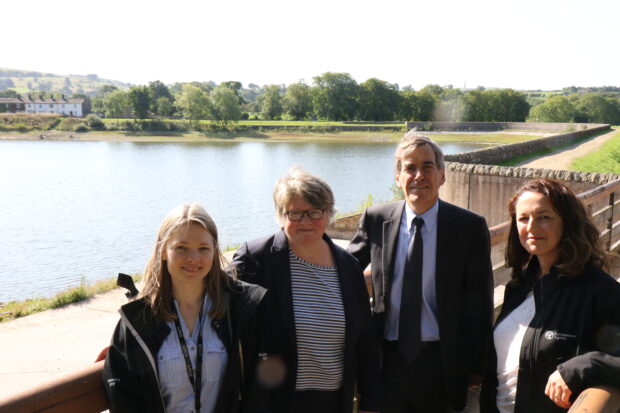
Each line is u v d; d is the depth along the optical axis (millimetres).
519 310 2635
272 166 58625
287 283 2395
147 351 1949
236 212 30203
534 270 2652
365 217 3162
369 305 2574
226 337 2096
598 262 2441
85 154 77250
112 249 22125
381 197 33906
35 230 26406
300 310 2391
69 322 8367
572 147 27281
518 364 2521
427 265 2900
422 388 2934
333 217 2459
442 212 2918
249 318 2178
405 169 2908
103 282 10438
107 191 41406
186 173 52656
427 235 2904
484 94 127438
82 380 1860
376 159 65312
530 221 2467
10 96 180000
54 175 52406
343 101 133375
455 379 2918
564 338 2309
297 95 146125
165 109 138875
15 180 48688
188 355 2029
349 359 2449
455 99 129625
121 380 1903
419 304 2877
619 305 2230
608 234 6578
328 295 2426
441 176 2953
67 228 26953
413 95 132250
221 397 2053
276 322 2379
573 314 2318
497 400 2666
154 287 2021
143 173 53375
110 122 125625
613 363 1974
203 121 126000
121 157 71938
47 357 7055
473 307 2947
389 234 2994
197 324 2086
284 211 2379
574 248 2350
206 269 2027
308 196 2316
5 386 6211
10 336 7793
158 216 30672
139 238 24469
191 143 98875
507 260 2770
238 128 120938
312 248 2457
